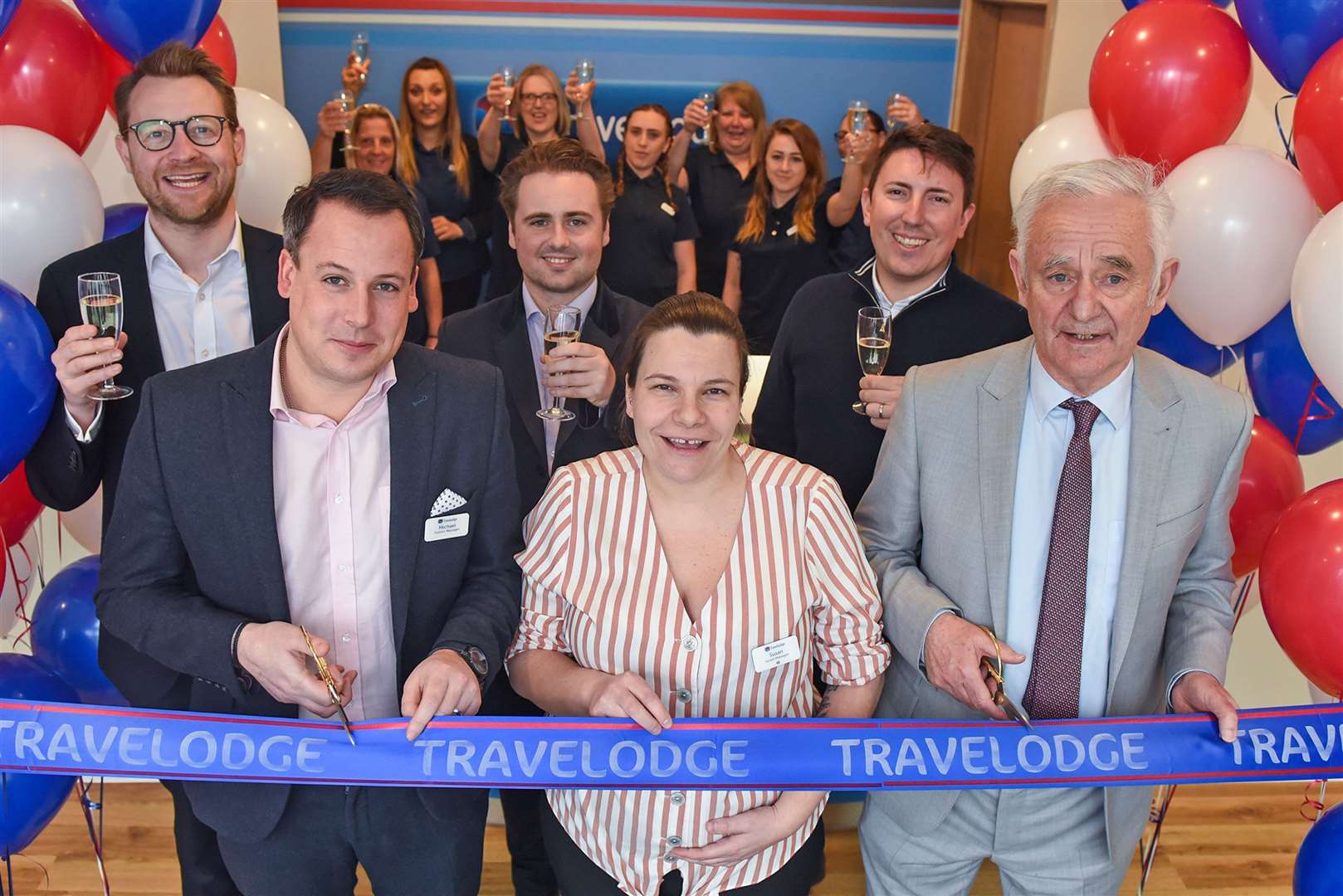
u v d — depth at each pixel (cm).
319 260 159
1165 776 173
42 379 200
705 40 570
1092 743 173
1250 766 173
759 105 495
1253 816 317
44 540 323
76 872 280
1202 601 186
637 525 173
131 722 170
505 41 563
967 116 592
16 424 199
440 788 178
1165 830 309
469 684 168
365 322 160
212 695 181
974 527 183
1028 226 171
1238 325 236
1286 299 234
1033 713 181
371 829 178
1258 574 252
